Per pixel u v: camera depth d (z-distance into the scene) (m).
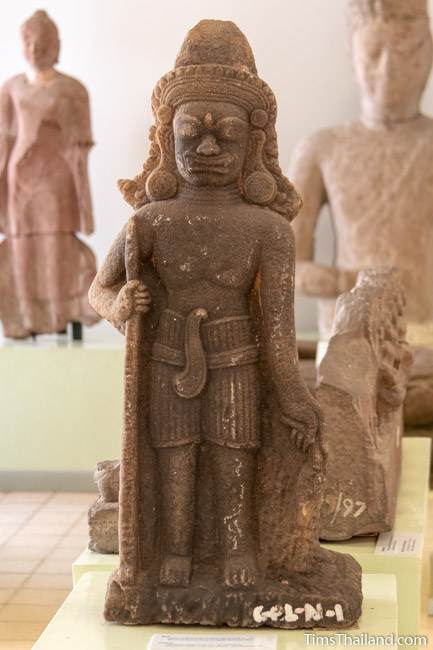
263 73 6.77
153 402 2.78
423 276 5.95
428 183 5.93
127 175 6.79
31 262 6.11
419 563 3.20
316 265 5.97
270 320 2.76
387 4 5.83
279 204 2.88
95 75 6.75
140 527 2.79
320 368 3.59
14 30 6.73
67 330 6.56
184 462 2.78
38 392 5.68
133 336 2.73
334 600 2.69
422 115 6.15
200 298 2.78
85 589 3.00
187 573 2.74
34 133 5.98
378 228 5.97
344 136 6.10
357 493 3.37
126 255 2.78
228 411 2.75
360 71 6.02
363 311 3.79
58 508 5.53
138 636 2.66
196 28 2.85
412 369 5.48
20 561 4.66
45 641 2.63
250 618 2.69
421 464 4.51
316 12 6.66
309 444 2.76
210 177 2.78
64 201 6.07
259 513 2.82
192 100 2.78
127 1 6.68
